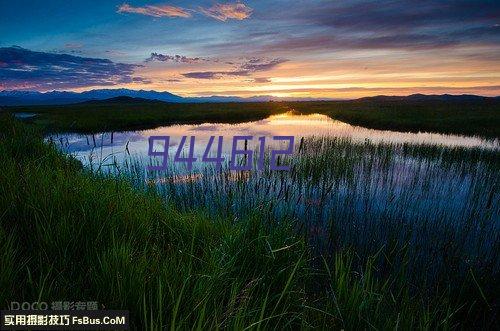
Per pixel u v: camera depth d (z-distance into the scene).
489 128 26.25
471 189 9.45
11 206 3.22
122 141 21.80
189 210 5.96
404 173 11.48
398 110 49.91
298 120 45.09
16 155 6.18
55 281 2.31
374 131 28.36
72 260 2.64
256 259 3.26
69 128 27.97
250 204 6.59
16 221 3.09
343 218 6.70
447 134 25.70
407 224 6.53
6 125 8.96
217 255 3.10
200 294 2.30
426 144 17.56
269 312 2.64
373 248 5.44
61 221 2.91
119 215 3.57
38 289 2.11
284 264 3.27
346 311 2.63
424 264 4.96
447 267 4.81
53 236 2.83
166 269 2.50
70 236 2.83
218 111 55.22
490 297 3.96
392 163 12.97
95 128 29.67
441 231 6.25
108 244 2.79
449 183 10.16
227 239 3.47
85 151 16.80
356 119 38.62
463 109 50.22
